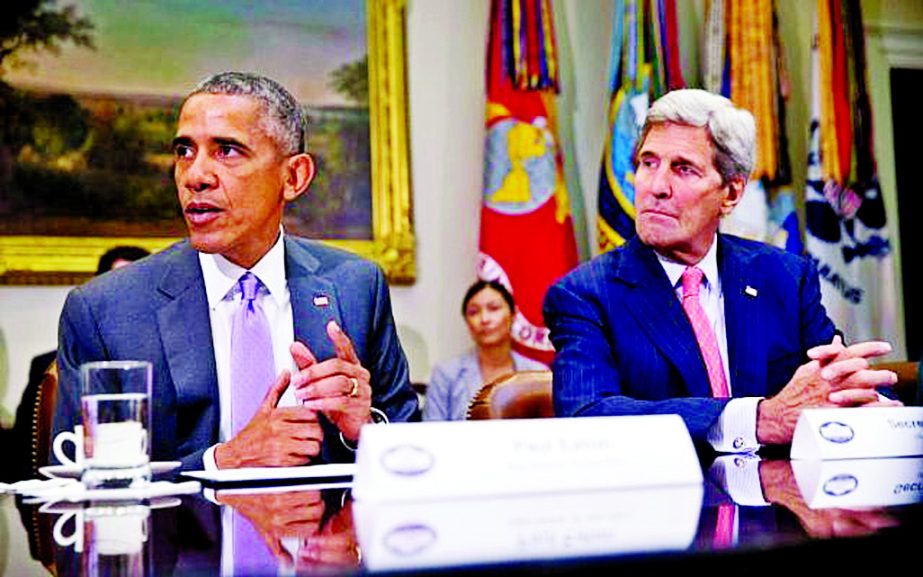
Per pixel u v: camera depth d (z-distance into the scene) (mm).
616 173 4914
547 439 1236
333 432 2037
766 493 1277
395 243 5105
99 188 4805
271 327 2170
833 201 5148
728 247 2432
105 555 995
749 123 2359
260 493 1489
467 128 5297
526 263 4902
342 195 5078
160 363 2074
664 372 2270
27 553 1024
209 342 2098
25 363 4699
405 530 994
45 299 4746
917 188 5914
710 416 1993
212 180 2064
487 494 1192
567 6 5379
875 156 5266
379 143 5133
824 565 920
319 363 2057
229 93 2090
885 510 1120
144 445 1525
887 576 949
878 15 5836
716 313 2361
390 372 2314
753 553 883
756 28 5066
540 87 4953
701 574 866
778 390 2346
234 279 2160
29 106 4750
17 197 4711
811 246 5125
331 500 1387
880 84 5844
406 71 5191
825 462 1704
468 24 5320
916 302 5883
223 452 1822
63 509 1384
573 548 881
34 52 4766
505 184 4945
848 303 5129
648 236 2336
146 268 2166
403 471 1183
